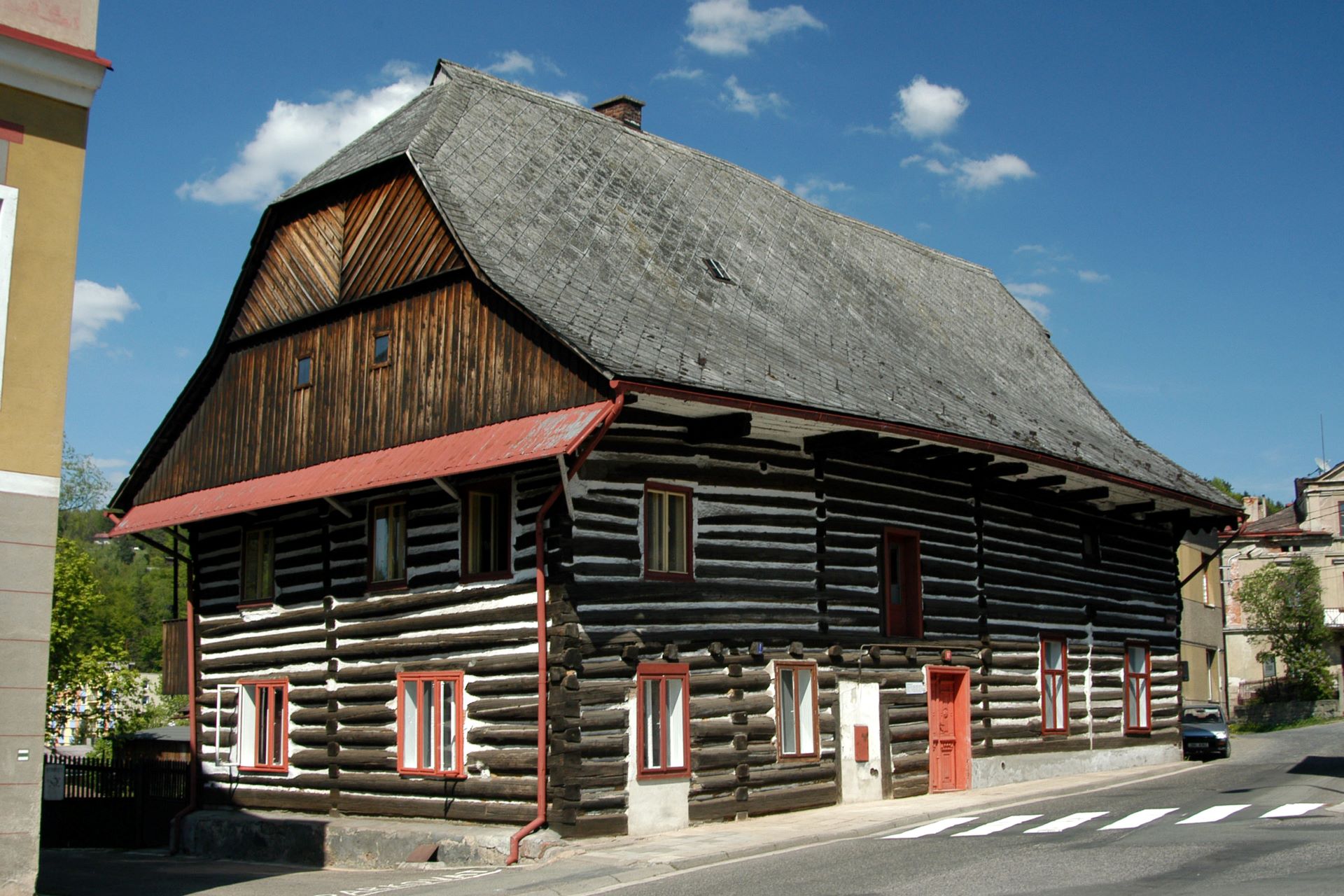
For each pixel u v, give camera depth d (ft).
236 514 67.97
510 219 61.16
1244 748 110.52
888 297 85.30
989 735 73.72
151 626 236.84
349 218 65.57
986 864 42.24
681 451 57.82
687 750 55.88
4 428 40.24
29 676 39.96
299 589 66.59
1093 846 44.98
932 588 71.05
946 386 75.77
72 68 42.27
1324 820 49.08
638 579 55.42
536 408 54.44
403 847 56.13
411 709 59.67
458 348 58.59
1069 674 82.02
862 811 60.54
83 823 79.20
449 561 58.54
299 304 67.77
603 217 66.18
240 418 70.69
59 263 41.86
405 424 60.54
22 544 40.24
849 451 66.13
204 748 71.56
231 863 63.46
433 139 62.95
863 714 65.10
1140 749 88.79
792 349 64.95
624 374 49.85
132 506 77.82
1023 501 79.71
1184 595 142.10
